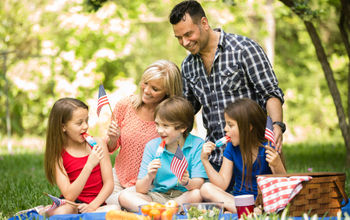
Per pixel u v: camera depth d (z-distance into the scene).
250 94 4.00
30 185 5.24
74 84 13.34
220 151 4.00
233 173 3.85
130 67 16.09
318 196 3.04
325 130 16.56
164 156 3.73
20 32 14.22
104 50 13.23
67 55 13.14
